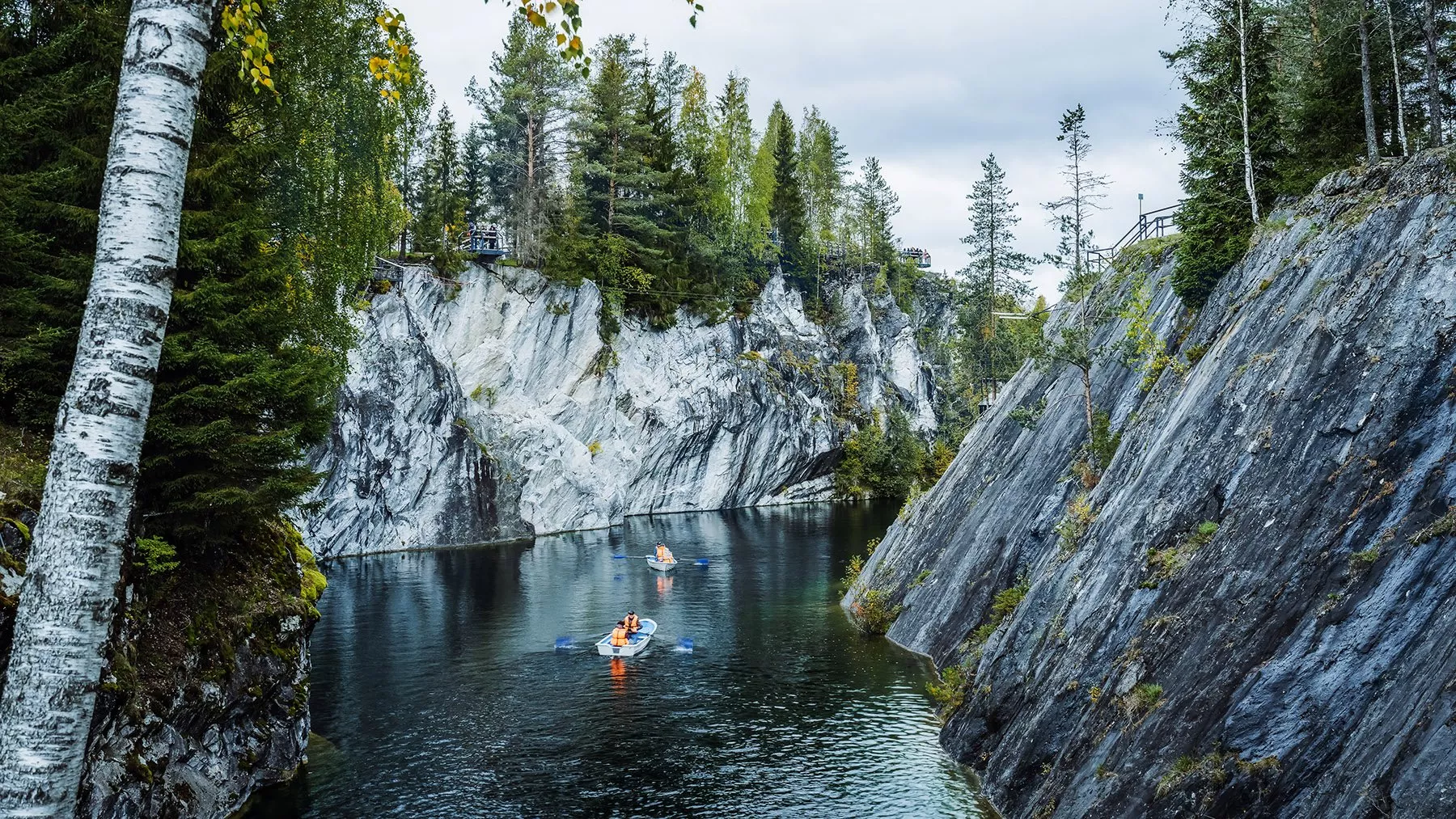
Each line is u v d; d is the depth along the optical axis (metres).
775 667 32.03
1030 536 29.08
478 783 22.20
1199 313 28.55
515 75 79.94
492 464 70.50
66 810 6.14
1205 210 29.77
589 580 51.00
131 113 6.48
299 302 23.92
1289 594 13.83
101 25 17.64
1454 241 14.80
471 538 67.81
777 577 50.88
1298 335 17.86
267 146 19.05
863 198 125.69
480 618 40.97
